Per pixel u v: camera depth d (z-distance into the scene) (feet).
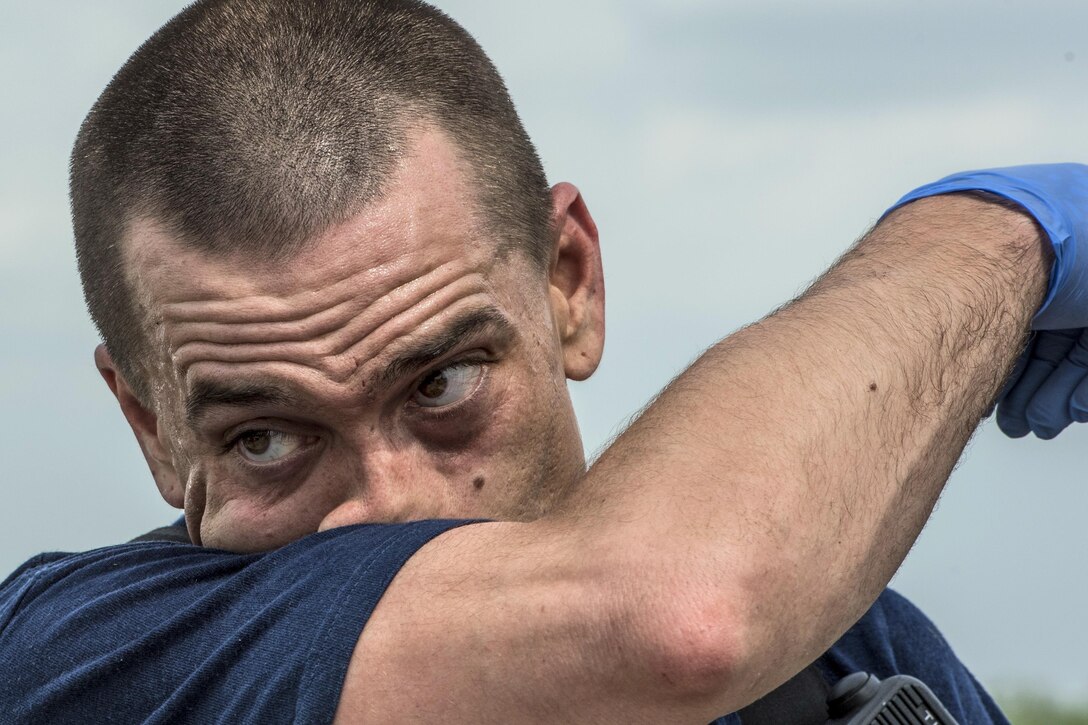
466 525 7.58
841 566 7.15
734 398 7.50
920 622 11.02
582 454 9.54
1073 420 10.45
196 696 7.57
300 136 8.14
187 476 8.93
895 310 8.06
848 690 9.00
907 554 7.63
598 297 10.25
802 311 8.11
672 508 6.99
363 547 7.67
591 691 6.79
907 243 8.75
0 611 9.19
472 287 8.43
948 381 7.93
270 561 7.99
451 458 8.58
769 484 7.09
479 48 9.39
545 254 9.24
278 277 8.06
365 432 8.34
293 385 8.09
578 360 10.11
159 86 8.53
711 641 6.60
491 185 8.73
